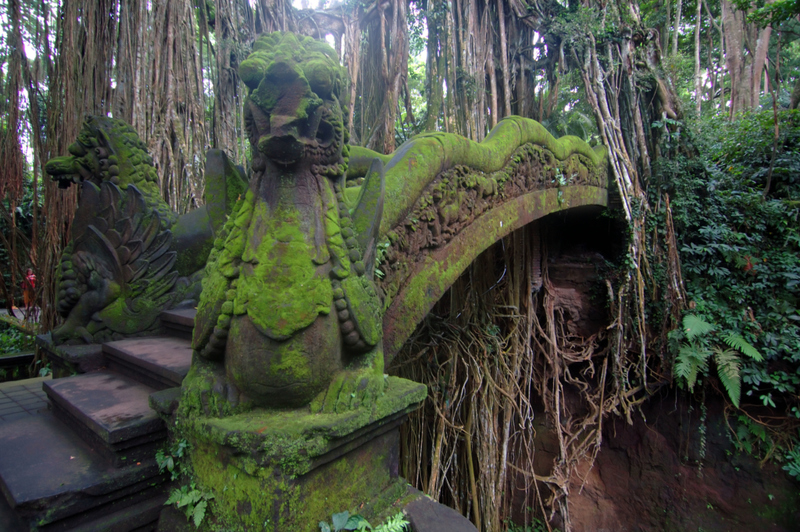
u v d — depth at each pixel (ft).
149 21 16.16
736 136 22.77
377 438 6.46
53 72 16.20
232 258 5.76
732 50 35.83
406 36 20.86
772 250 19.26
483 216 11.26
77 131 15.98
